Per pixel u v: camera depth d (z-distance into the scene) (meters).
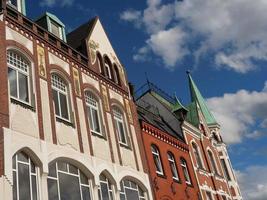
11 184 12.35
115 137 19.91
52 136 15.34
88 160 16.78
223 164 36.03
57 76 17.80
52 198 14.25
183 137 30.05
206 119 38.25
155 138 25.06
